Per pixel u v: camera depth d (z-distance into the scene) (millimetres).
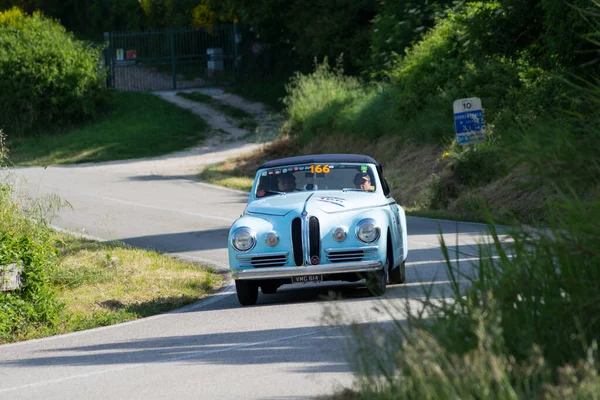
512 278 12891
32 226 34062
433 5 89312
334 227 25453
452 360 11039
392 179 67750
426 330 12484
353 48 108188
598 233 12141
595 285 12062
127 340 22469
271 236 25531
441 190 57406
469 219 47625
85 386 17297
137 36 156000
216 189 71750
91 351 21297
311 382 15875
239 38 146625
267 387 15852
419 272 29953
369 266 25047
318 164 28656
